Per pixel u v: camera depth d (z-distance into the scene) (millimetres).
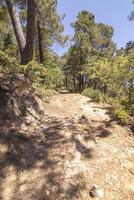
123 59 7859
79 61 24016
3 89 6613
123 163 5477
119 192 4777
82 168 5133
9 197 4398
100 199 4574
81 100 9242
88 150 5711
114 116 7402
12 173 4840
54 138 6016
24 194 4500
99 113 7711
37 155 5422
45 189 4637
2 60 7363
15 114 6348
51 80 9008
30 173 4930
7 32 11680
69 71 25469
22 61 9781
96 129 6645
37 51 21188
